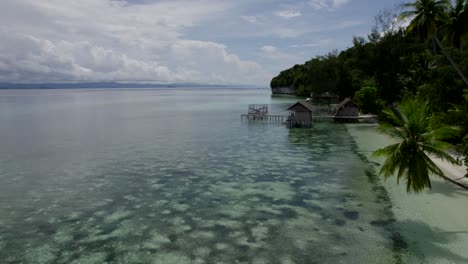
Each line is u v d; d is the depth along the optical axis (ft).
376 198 59.16
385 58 186.29
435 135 44.27
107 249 43.34
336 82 241.35
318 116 176.65
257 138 125.39
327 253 40.81
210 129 151.94
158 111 258.98
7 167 85.66
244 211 55.06
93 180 73.87
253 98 474.90
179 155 97.91
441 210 52.16
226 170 80.48
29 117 214.90
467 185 61.21
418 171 44.86
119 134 139.85
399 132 47.09
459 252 39.70
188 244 44.14
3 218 53.67
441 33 97.96
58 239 46.34
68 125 171.83
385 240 43.50
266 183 69.87
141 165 86.53
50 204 59.52
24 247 44.27
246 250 42.19
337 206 56.18
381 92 187.42
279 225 49.37
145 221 51.72
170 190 66.39
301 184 68.64
